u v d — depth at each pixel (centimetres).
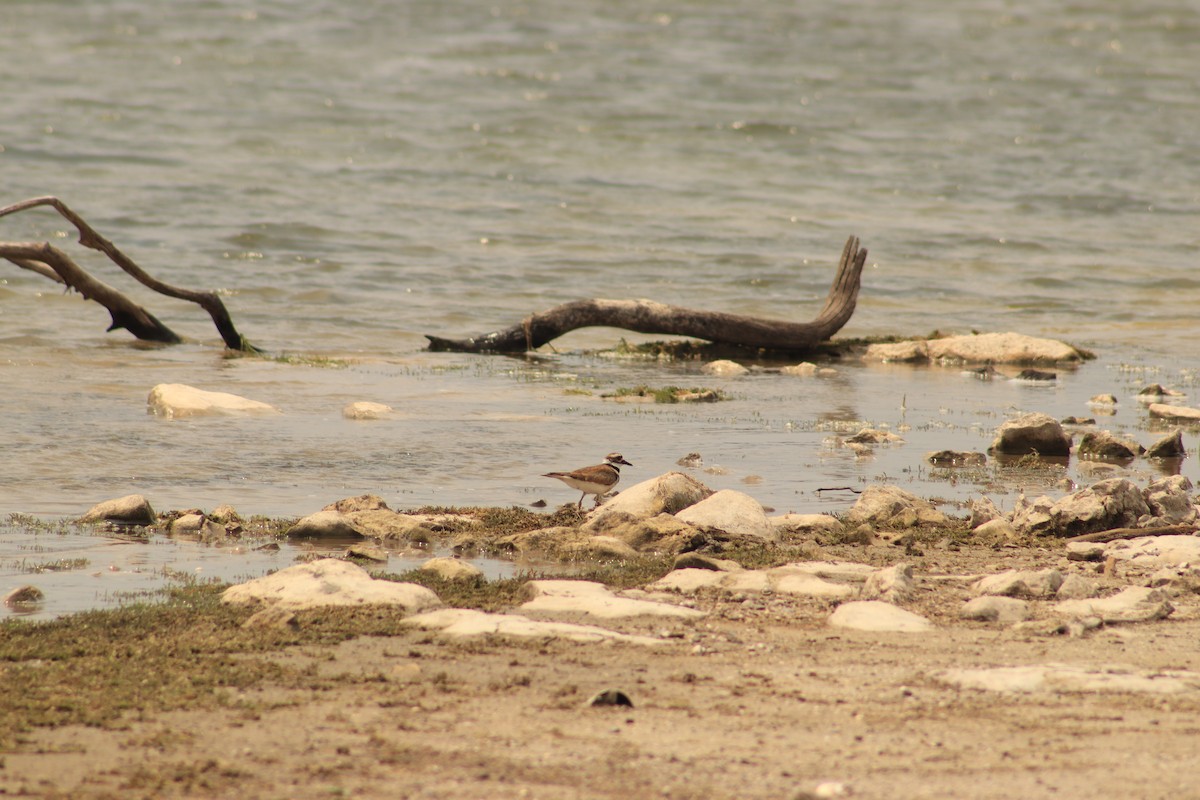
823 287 4394
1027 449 2195
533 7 11962
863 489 1902
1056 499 1848
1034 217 5844
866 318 4062
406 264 4478
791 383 2994
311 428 2277
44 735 890
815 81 9188
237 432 2220
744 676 1025
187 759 848
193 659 1060
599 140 7138
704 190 6091
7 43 9044
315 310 3822
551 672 1031
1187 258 5100
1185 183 6700
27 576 1366
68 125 6662
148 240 4606
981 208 5975
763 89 8819
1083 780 814
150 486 1847
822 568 1399
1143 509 1631
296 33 10075
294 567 1290
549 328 3400
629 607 1214
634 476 1959
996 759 850
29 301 3741
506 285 4250
